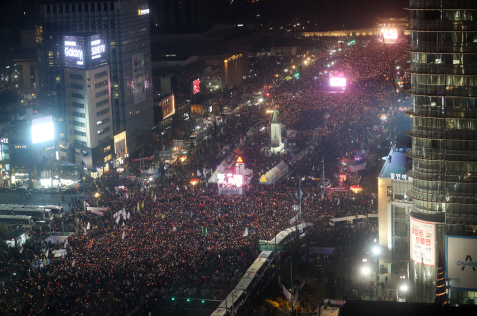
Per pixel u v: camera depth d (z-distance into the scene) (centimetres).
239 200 19775
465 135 13112
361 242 16575
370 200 19388
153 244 16525
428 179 13450
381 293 13875
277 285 14488
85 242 17050
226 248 16262
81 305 13762
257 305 13625
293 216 18250
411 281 13825
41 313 13525
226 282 14788
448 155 13262
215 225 17738
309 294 14062
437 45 12988
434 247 13425
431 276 13475
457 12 12788
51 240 17475
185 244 16488
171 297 14100
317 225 17775
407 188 15075
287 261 15788
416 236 13650
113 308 13662
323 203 19262
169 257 15800
